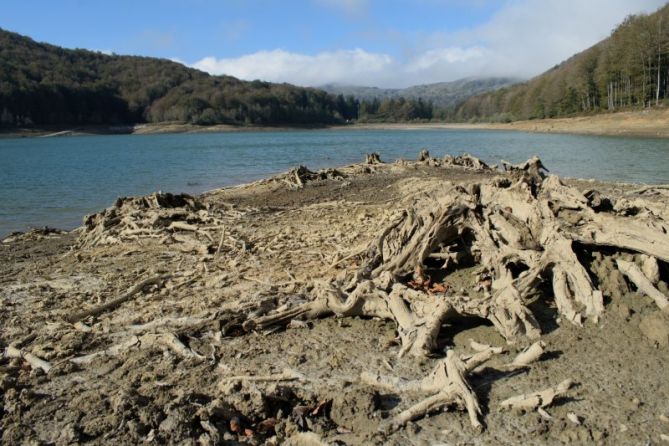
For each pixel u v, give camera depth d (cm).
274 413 566
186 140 9550
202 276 1041
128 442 514
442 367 575
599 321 682
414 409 535
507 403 539
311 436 513
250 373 637
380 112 19775
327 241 1246
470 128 13200
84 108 13700
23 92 12169
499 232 838
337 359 656
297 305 790
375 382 594
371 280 804
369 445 501
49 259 1324
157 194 1759
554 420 520
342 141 8169
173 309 857
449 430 516
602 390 561
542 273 763
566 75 11288
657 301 675
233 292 923
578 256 775
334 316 782
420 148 5978
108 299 937
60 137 11712
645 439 488
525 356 613
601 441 489
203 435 516
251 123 15262
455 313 701
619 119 7569
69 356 714
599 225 752
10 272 1203
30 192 2881
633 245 707
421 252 877
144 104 15525
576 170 3028
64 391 620
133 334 771
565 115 10019
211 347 711
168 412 544
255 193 2416
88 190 2945
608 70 8775
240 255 1186
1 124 11706
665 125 6556
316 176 2809
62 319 844
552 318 717
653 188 1274
